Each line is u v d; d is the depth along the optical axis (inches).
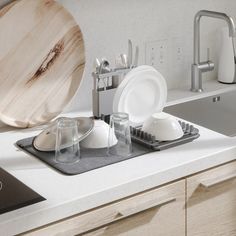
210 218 88.8
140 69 91.9
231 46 118.0
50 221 71.8
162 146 86.4
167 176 81.0
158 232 82.9
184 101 110.6
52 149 84.9
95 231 76.1
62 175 78.9
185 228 86.0
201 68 114.5
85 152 85.3
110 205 76.6
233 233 93.1
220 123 117.2
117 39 105.6
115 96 90.5
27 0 92.3
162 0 109.8
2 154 85.8
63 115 101.3
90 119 87.5
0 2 91.7
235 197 90.9
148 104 96.5
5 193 73.8
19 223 69.4
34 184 76.7
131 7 105.7
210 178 86.6
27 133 94.0
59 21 96.0
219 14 106.7
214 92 115.3
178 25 113.7
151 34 110.2
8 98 94.2
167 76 115.3
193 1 114.6
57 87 98.5
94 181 77.2
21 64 94.3
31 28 93.9
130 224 79.4
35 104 96.9
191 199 85.3
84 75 103.3
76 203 73.3
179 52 115.5
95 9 101.3
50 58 96.7
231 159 88.4
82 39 98.5
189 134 91.1
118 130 84.9
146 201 80.0
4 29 91.4
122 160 83.0
